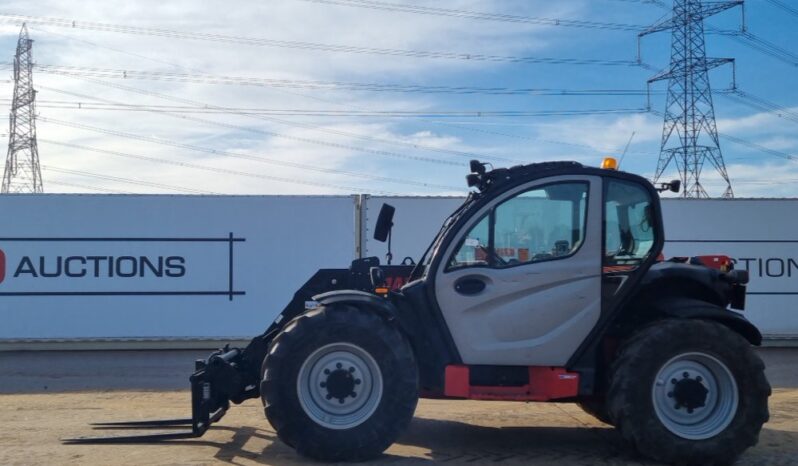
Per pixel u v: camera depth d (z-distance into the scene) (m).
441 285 6.61
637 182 6.80
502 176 6.94
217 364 6.95
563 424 8.22
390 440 6.36
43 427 7.85
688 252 14.00
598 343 6.66
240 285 13.65
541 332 6.59
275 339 6.54
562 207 6.74
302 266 13.72
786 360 13.37
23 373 11.76
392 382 6.36
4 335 13.26
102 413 8.80
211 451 6.79
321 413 6.41
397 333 6.45
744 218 14.10
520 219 6.71
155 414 8.73
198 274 13.60
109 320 13.43
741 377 6.51
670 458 6.39
